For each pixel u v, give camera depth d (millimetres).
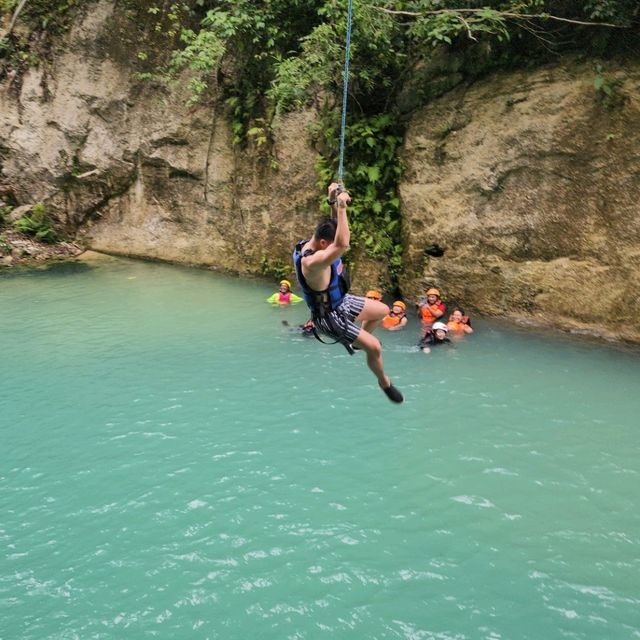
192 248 14000
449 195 10836
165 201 14227
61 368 8812
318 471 6441
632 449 6812
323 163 11930
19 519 5672
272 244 13008
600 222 9617
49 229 14875
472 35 10453
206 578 4992
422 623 4555
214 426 7320
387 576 5012
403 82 11406
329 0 10969
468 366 8922
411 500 5965
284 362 9117
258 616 4625
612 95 9305
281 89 11391
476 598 4801
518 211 10250
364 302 4926
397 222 11594
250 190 13156
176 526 5602
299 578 4992
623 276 9453
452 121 10797
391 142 11430
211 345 9711
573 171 9727
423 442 6984
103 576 5008
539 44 10070
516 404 7816
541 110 9906
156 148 14008
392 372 8789
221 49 12156
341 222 4398
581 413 7582
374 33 10586
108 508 5836
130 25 14078
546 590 4875
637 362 8922
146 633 4461
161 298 11945
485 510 5816
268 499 5969
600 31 9398
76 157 14727
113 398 7969
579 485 6191
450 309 11008
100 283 12844
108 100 14383
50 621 4559
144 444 6926
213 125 13469
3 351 9375
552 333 9977
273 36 12234
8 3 15141
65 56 14703
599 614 4645
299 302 11781
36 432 7152
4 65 15016
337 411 7695
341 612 4668
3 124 15062
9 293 12133
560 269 9984
